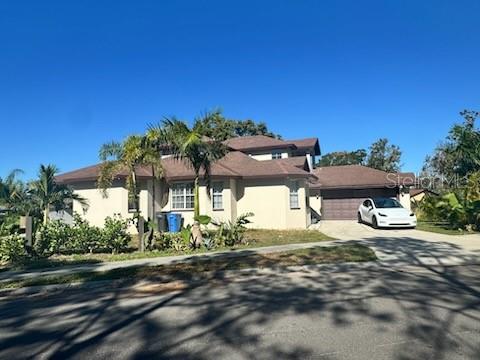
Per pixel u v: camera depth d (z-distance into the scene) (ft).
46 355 18.38
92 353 18.43
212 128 53.26
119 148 58.29
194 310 25.30
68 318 24.59
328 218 104.99
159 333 20.94
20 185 75.92
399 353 17.12
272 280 34.42
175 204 79.92
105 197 75.41
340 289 29.96
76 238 51.16
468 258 41.91
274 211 79.51
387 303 25.34
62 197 70.74
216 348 18.45
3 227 61.87
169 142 53.62
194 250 52.11
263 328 21.08
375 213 74.79
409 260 41.63
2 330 22.52
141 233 52.54
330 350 17.69
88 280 36.06
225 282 34.35
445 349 17.44
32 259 48.57
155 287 33.27
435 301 25.50
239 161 86.53
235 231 57.11
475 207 66.08
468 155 103.55
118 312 25.52
